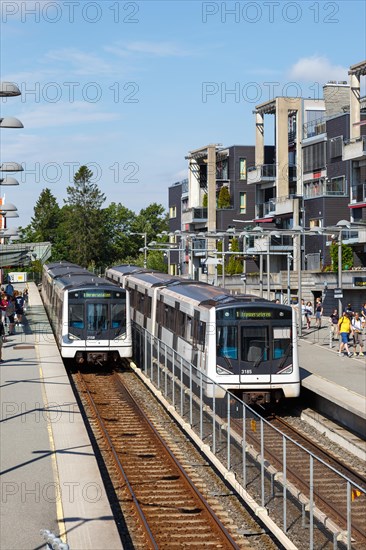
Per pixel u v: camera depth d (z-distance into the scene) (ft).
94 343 116.47
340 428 85.10
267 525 52.03
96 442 77.71
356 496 40.78
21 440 67.82
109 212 475.72
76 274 154.81
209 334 90.58
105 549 43.21
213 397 67.92
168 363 89.35
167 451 73.15
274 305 91.35
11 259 153.89
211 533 52.70
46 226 519.19
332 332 135.85
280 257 257.34
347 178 221.87
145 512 56.54
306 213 235.61
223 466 64.13
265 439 54.34
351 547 41.16
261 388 90.22
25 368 108.58
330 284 196.13
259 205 275.39
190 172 316.40
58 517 48.32
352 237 205.87
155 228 512.22
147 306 131.64
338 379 98.73
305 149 243.81
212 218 290.35
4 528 46.83
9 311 147.95
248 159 289.33
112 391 105.40
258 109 268.62
